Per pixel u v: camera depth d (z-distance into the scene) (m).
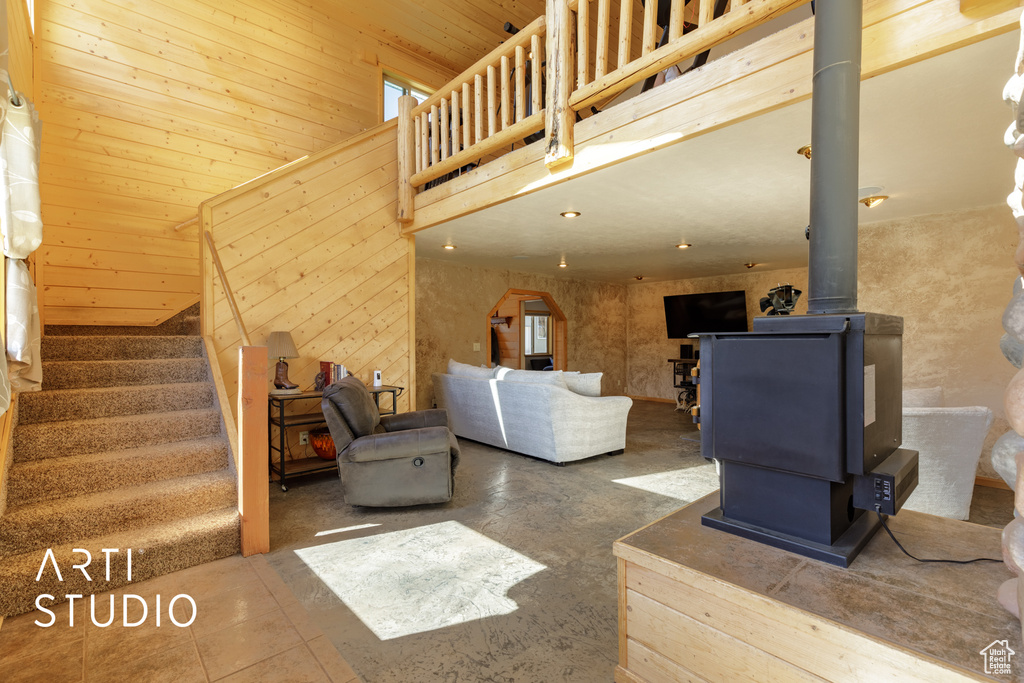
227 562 2.51
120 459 2.68
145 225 4.23
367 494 3.20
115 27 4.06
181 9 4.38
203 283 3.68
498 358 9.30
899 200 3.62
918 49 1.78
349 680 1.65
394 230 4.77
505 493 3.64
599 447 4.65
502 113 3.48
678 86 2.48
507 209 3.91
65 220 3.89
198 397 3.35
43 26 3.76
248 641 1.86
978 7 1.66
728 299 7.59
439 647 1.82
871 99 2.13
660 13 2.97
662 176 3.13
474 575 2.38
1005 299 3.70
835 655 1.08
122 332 4.00
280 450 3.85
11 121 1.94
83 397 2.96
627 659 1.53
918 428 2.82
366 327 4.57
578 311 8.45
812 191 1.45
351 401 3.30
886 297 4.19
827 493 1.36
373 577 2.36
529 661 1.74
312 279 4.24
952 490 2.84
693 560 1.37
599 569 2.44
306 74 5.09
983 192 3.42
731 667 1.27
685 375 7.93
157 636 1.89
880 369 1.38
